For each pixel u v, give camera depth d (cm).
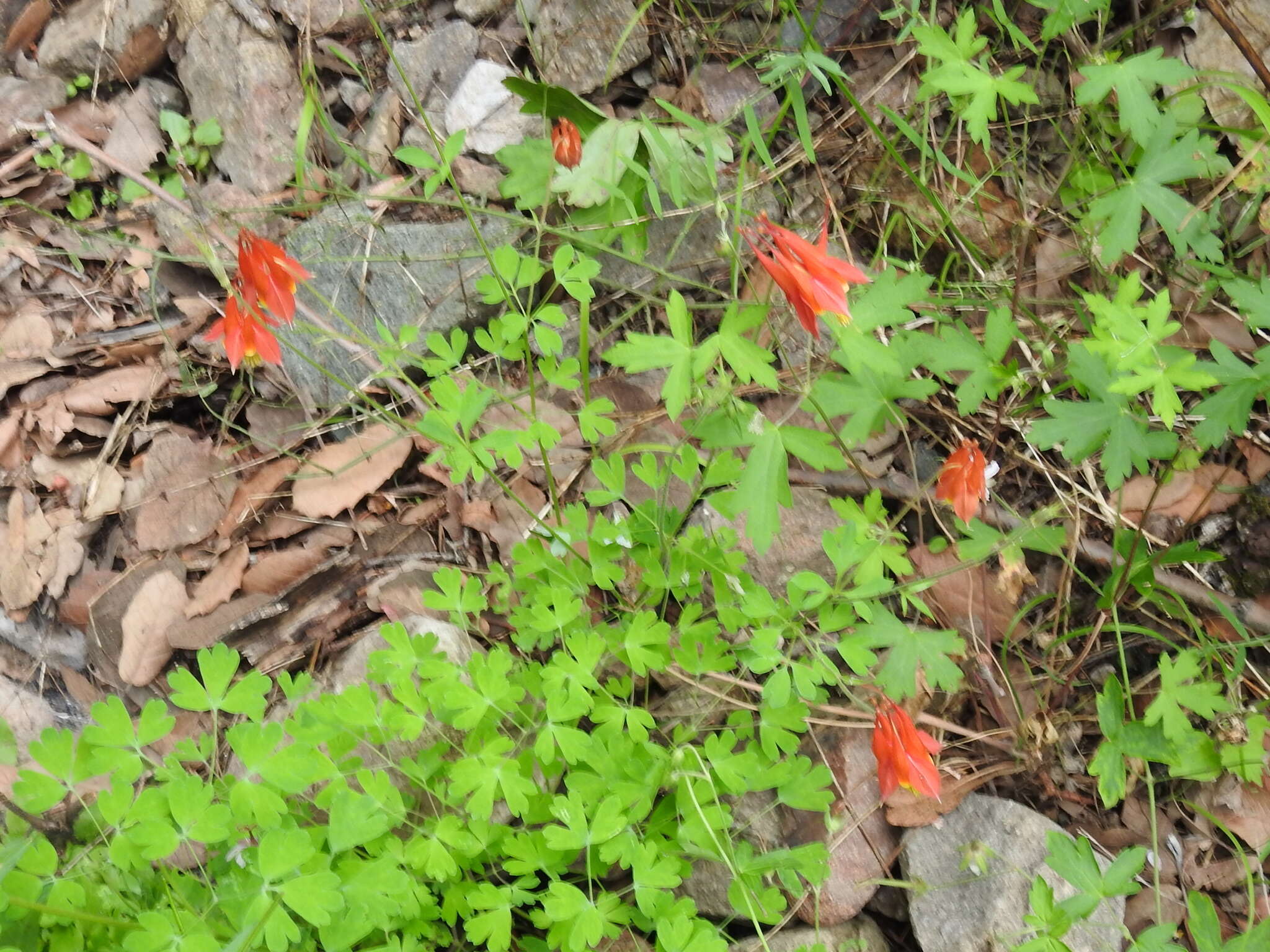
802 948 82
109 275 100
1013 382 88
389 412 97
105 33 103
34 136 102
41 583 93
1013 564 91
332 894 78
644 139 96
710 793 84
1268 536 92
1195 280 96
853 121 101
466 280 98
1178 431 95
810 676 84
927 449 96
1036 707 91
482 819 83
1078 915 82
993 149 100
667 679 91
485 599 87
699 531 88
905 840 88
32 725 91
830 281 83
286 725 83
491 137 101
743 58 99
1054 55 100
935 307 97
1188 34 98
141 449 97
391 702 85
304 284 99
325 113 101
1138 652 92
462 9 103
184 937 78
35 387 97
